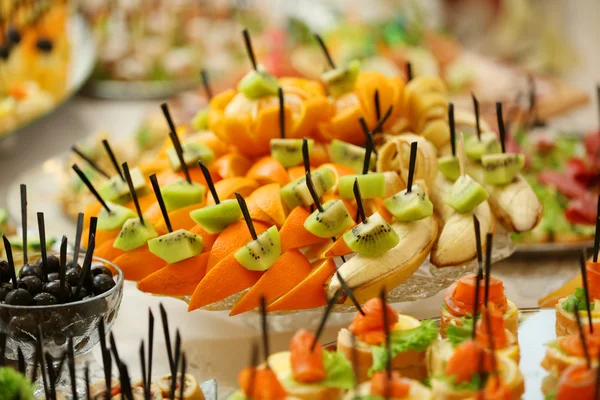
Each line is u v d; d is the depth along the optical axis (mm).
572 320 973
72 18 2090
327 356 921
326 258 1066
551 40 2484
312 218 1062
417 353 941
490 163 1140
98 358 1071
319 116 1180
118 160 1504
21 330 980
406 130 1219
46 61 1796
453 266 1084
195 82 2014
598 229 993
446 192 1141
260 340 1100
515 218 1121
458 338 945
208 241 1101
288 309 1057
